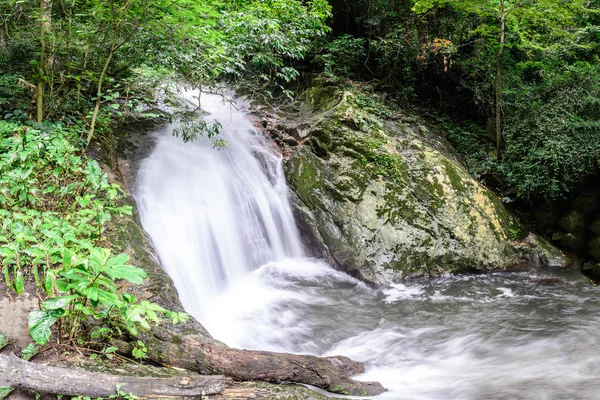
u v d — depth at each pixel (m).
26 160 4.59
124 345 3.46
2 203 4.18
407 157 8.08
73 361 3.18
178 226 6.55
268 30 7.39
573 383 4.19
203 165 7.54
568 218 8.09
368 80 10.77
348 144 7.98
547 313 5.95
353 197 7.52
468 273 7.25
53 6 5.95
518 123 8.63
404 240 7.22
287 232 7.75
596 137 7.83
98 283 2.99
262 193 7.79
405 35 10.12
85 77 5.90
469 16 9.88
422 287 6.82
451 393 4.04
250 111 9.56
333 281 6.96
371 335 5.42
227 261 6.86
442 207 7.56
